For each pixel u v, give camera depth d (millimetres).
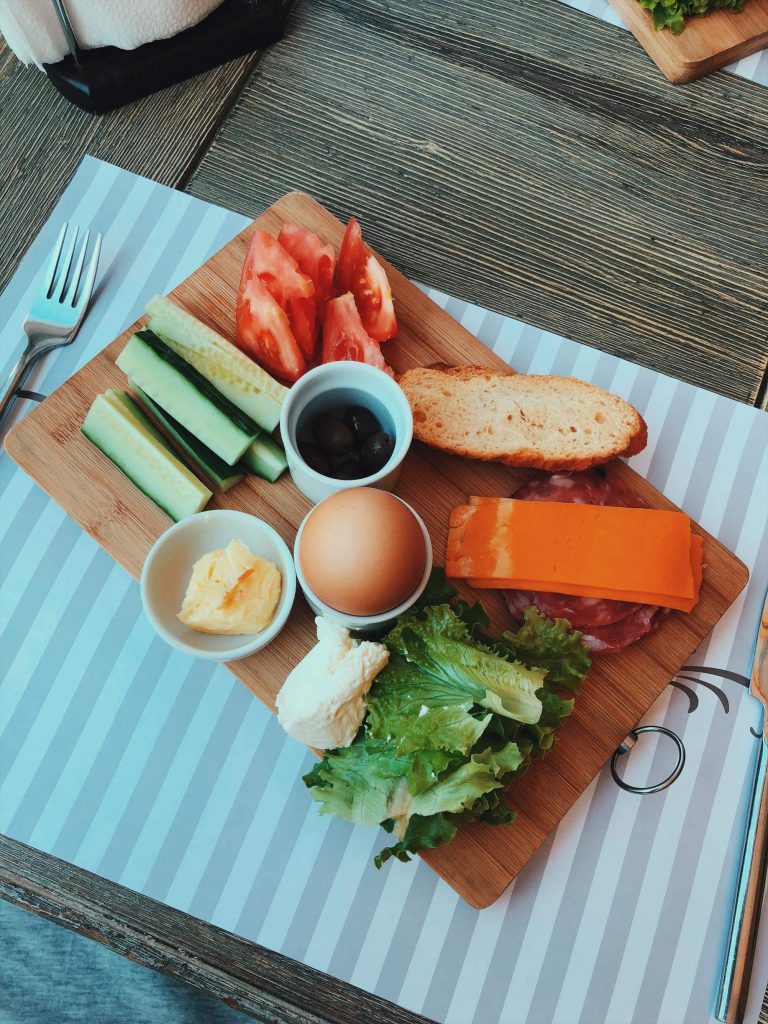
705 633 363
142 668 368
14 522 381
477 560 352
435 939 343
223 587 327
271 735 362
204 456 357
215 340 368
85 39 419
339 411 362
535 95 468
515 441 369
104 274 417
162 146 449
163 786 356
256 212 445
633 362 426
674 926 347
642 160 462
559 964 343
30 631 370
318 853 351
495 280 440
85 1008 443
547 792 343
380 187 451
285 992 346
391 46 470
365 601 305
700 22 462
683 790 361
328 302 366
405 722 308
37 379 400
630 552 349
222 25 439
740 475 403
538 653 337
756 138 467
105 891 352
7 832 350
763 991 341
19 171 440
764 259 451
